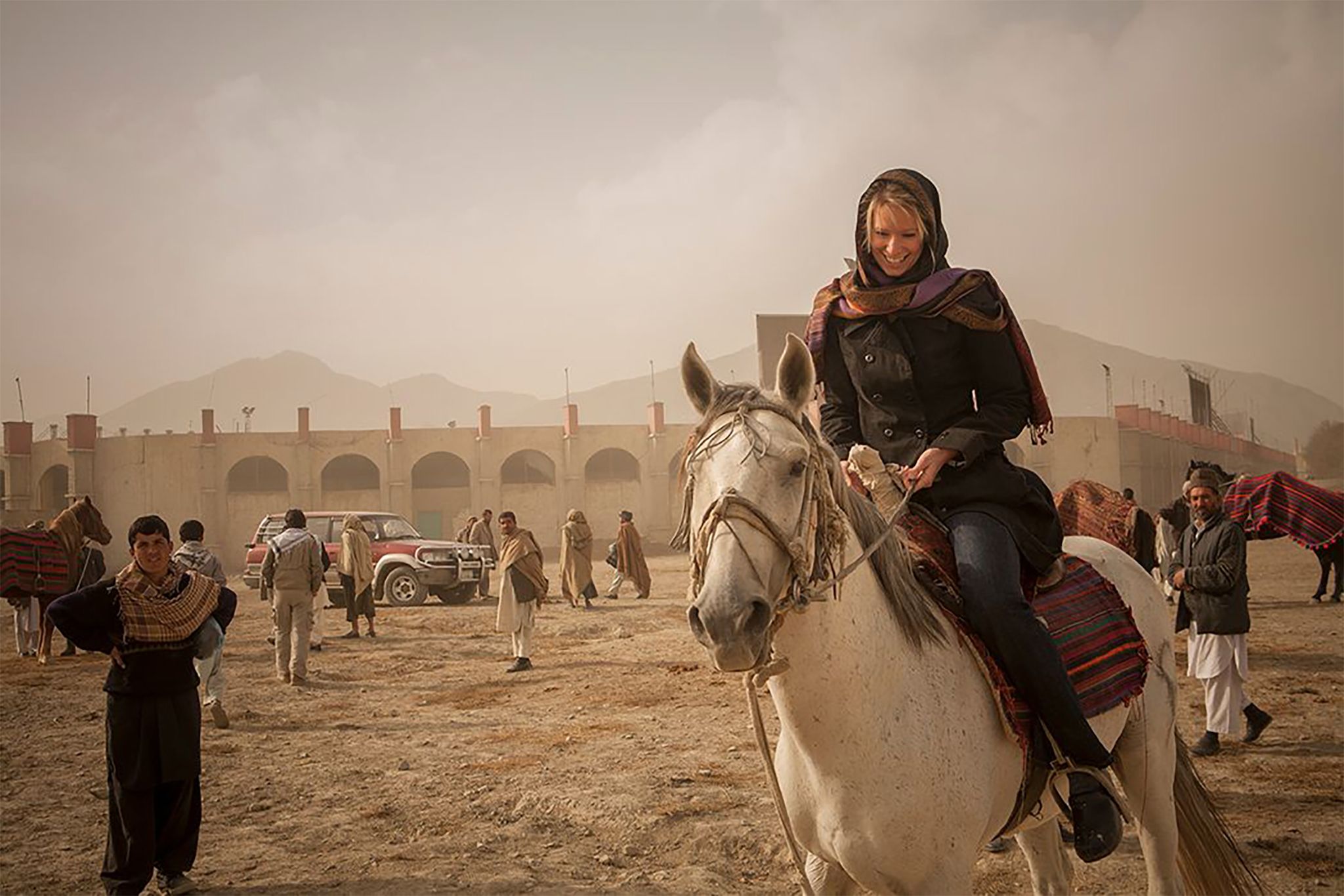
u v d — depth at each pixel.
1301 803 6.24
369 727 9.73
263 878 5.56
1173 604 16.47
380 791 7.34
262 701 11.27
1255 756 7.47
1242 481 14.57
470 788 7.30
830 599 2.73
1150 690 3.91
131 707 5.26
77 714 11.01
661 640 16.03
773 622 2.45
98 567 15.71
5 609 26.09
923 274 3.38
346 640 16.84
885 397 3.41
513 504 64.75
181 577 5.47
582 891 5.19
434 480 66.44
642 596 24.02
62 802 7.42
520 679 12.52
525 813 6.62
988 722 3.05
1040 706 3.07
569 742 8.73
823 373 3.56
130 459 60.25
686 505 2.64
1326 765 7.12
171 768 5.25
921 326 3.33
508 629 13.14
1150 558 11.19
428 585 23.22
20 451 59.06
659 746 8.45
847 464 3.34
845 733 2.78
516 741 8.87
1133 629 3.63
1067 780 3.33
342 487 65.50
